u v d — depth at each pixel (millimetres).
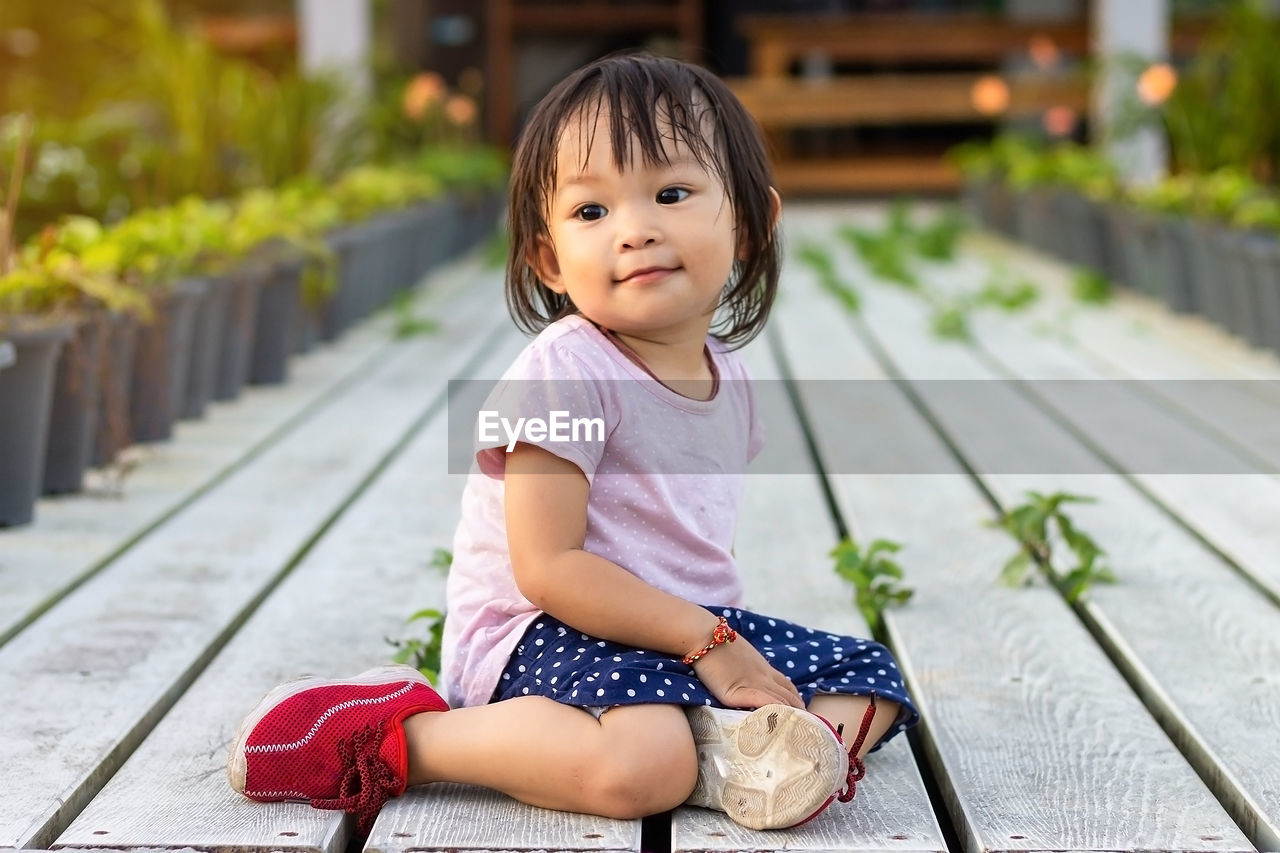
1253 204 5141
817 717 1584
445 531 2863
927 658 2188
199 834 1582
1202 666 2143
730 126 1739
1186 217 5617
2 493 2824
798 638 1766
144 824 1610
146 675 2094
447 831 1579
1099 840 1589
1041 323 5688
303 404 4152
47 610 2438
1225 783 1774
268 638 2254
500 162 9859
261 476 3314
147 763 1795
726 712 1611
